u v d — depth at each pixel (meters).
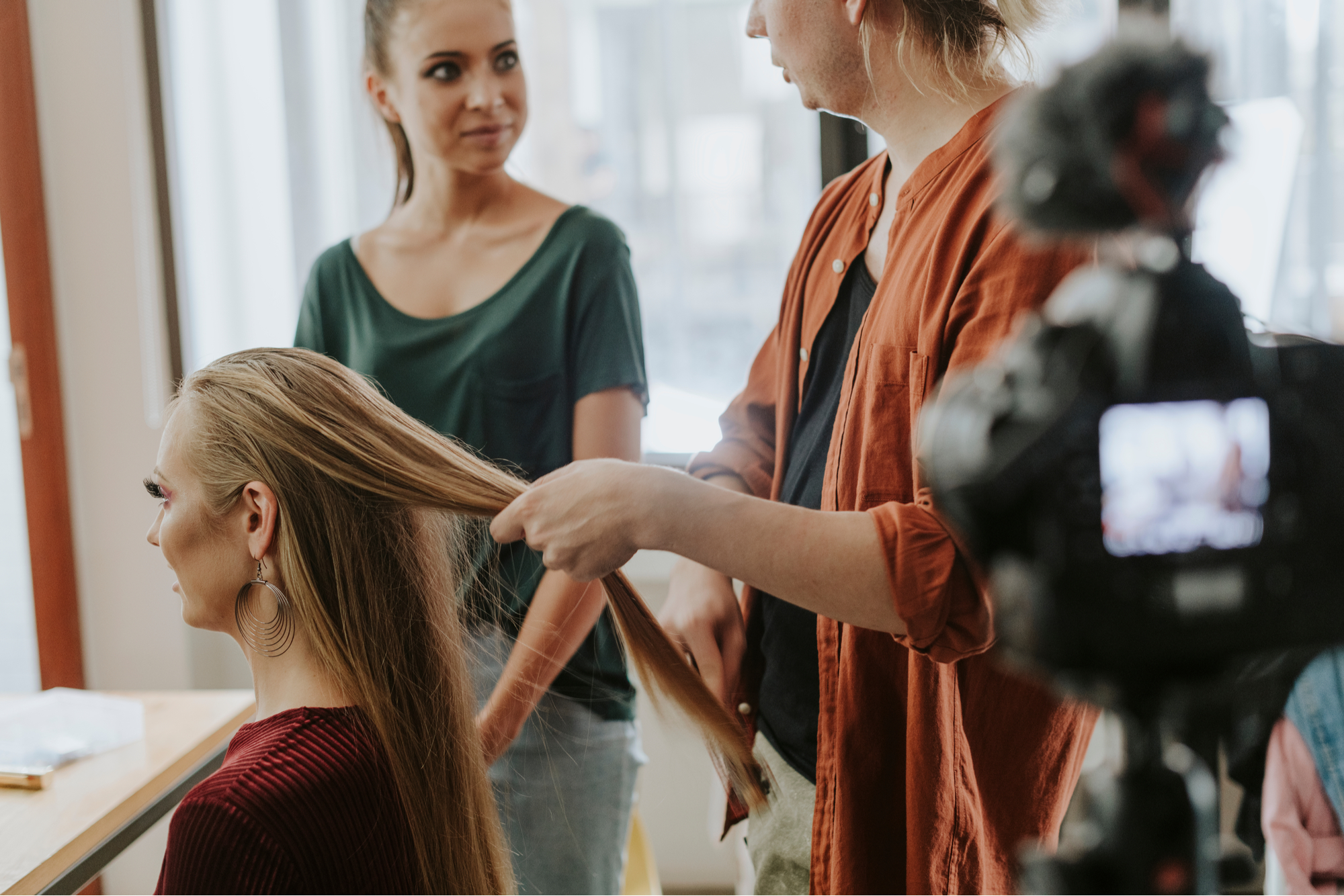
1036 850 0.63
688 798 1.95
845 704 0.91
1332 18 1.20
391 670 0.82
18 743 1.26
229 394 0.82
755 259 2.01
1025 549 0.45
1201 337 0.43
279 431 0.81
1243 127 0.41
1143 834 0.49
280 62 2.00
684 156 1.99
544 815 1.34
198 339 2.07
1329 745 0.46
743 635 1.08
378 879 0.77
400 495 0.82
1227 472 0.43
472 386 1.41
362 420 0.84
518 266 1.42
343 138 2.01
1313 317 1.06
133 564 2.08
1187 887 0.49
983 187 0.78
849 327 1.00
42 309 2.00
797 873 1.02
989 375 0.49
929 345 0.78
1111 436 0.44
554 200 1.46
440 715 0.85
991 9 0.81
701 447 2.03
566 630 1.26
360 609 0.82
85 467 2.06
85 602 2.09
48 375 2.01
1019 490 0.44
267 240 2.04
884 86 0.87
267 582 0.82
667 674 0.92
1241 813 0.52
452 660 0.88
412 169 1.49
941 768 0.84
